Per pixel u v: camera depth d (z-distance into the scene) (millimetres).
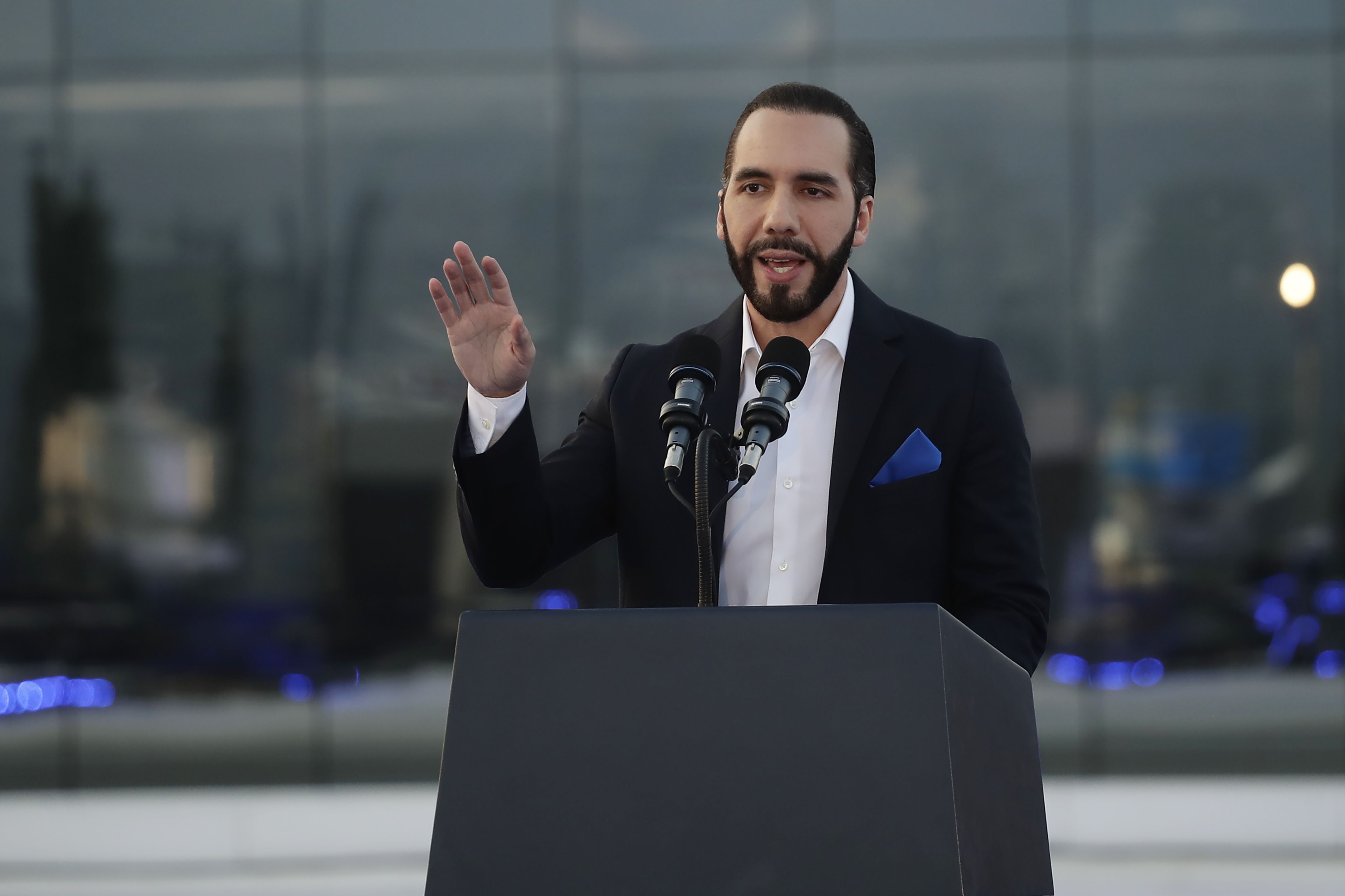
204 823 28000
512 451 7625
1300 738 29969
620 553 8742
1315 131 30438
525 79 31891
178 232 32156
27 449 32062
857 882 4969
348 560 31844
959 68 31062
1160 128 30719
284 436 32031
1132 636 30391
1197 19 30688
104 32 32125
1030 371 30797
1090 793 27609
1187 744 30094
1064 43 30906
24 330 32125
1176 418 30578
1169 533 30453
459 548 31781
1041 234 30859
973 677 5559
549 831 5168
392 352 32000
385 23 32031
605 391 9102
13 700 31562
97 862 27828
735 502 8578
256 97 32094
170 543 31953
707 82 31625
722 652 5324
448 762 5301
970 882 5023
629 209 31734
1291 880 24344
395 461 31938
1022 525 8250
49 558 31922
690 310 31609
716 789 5145
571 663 5383
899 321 8867
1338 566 30141
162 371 32094
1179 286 30672
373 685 31688
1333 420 30250
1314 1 30484
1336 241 30344
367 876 26219
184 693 31719
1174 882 24109
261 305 32094
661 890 5047
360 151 32031
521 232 31828
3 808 28016
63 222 32094
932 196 31016
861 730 5148
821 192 8070
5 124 32062
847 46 31312
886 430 8430
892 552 8242
